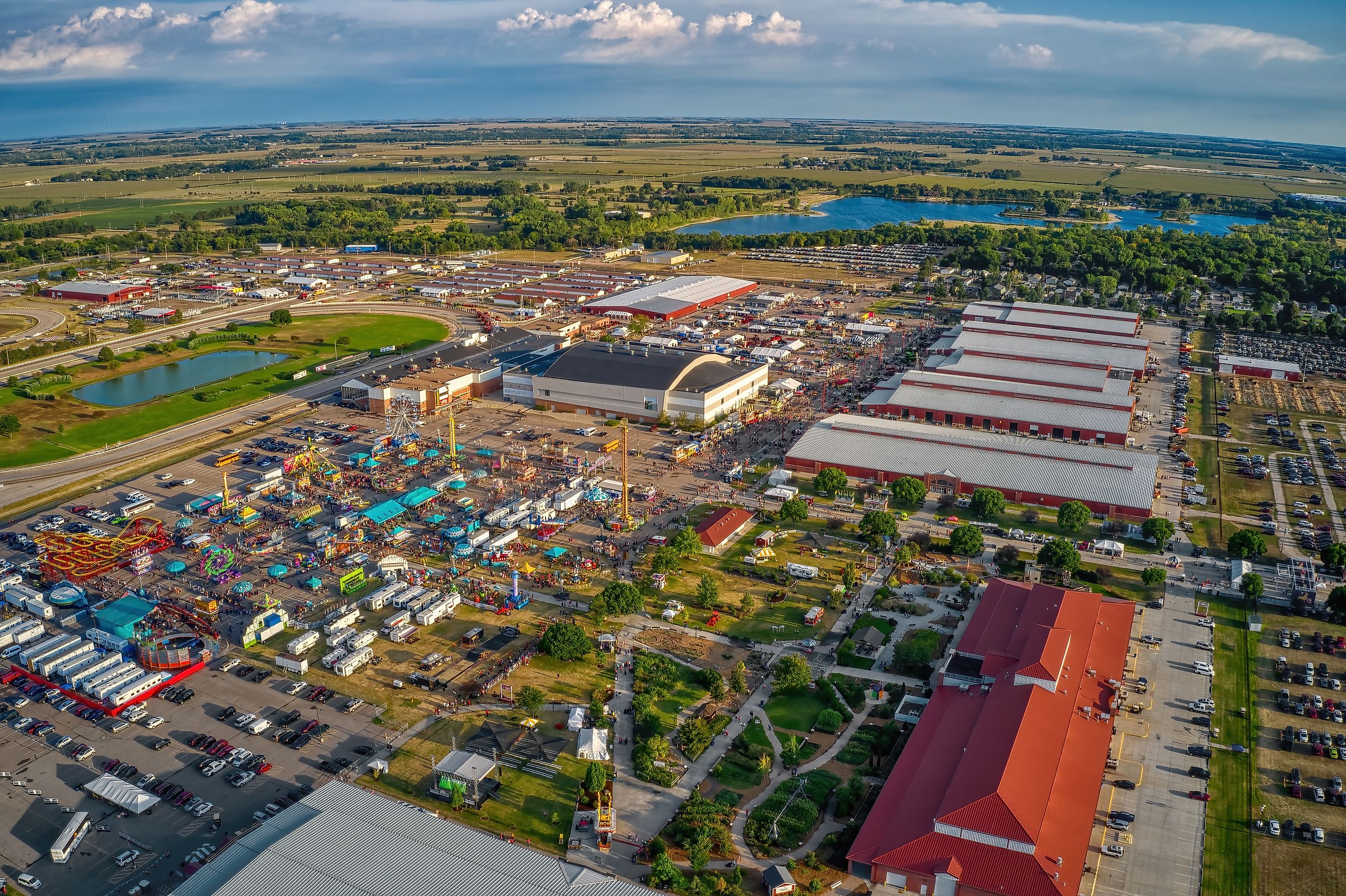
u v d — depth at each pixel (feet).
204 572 643.86
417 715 495.41
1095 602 556.10
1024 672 472.03
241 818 420.36
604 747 461.78
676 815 422.41
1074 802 403.75
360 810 392.88
